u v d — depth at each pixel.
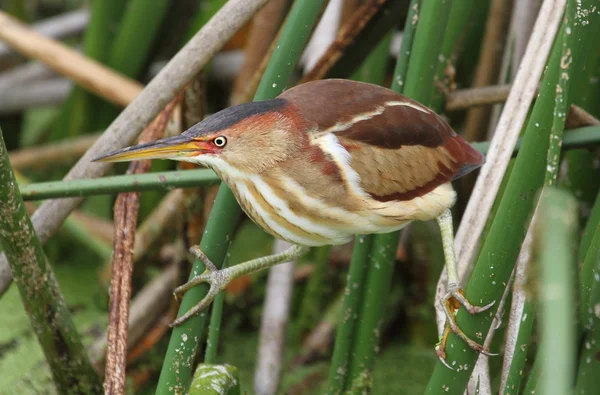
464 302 3.89
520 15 4.05
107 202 4.28
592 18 3.86
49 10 5.08
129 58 4.23
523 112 3.95
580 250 3.91
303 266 4.21
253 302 4.19
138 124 3.96
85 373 4.01
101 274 4.18
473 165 3.95
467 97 4.02
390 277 3.99
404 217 3.93
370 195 3.93
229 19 3.95
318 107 3.93
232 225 3.92
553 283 3.79
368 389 4.01
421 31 3.95
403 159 3.93
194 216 4.06
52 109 4.80
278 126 3.92
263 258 3.94
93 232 4.21
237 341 4.18
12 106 4.37
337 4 4.13
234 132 3.92
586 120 3.97
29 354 4.13
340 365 4.01
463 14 4.00
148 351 4.14
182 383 3.93
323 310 4.19
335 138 3.92
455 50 4.02
